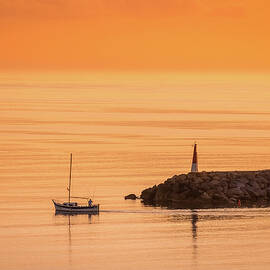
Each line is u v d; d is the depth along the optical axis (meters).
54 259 186.12
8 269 179.38
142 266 181.75
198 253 190.75
